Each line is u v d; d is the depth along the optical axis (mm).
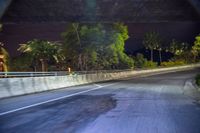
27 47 70375
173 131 9492
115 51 72625
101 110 14203
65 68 71750
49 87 29406
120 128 9953
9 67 61188
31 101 18141
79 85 37281
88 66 70875
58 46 71812
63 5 10898
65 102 17594
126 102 17547
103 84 38688
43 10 11125
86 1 10797
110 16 11773
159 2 10789
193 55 132750
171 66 99625
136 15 11703
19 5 10695
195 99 19453
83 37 69875
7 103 17078
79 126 10289
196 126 10289
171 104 16578
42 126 10289
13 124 10656
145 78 54875
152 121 11242
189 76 59312
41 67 70438
